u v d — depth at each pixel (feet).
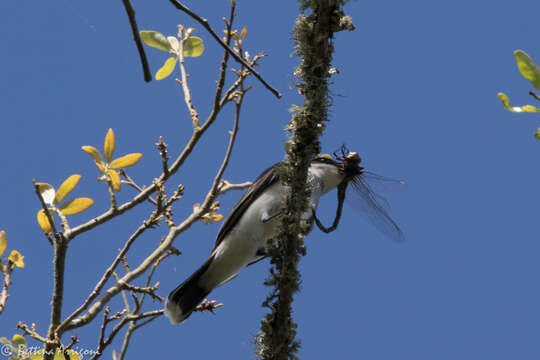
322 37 21.44
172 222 26.99
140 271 25.18
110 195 24.81
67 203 23.73
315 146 21.89
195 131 27.12
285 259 21.72
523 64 14.47
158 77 29.50
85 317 23.04
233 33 27.84
